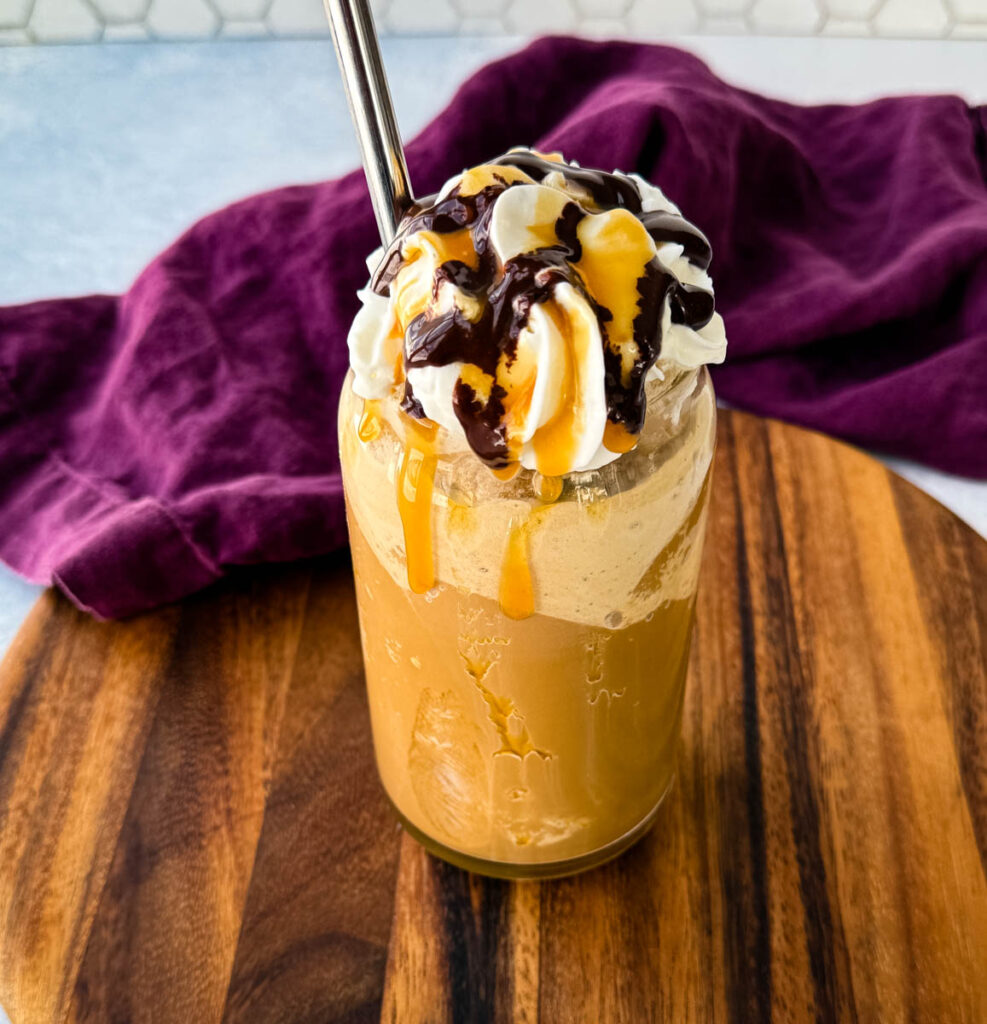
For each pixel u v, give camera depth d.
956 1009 0.30
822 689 0.37
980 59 0.69
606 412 0.23
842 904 0.32
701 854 0.33
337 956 0.31
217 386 0.44
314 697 0.37
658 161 0.48
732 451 0.44
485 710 0.28
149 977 0.31
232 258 0.47
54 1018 0.30
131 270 0.56
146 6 0.72
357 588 0.30
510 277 0.23
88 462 0.44
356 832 0.34
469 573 0.25
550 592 0.26
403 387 0.25
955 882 0.33
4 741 0.36
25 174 0.63
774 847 0.33
